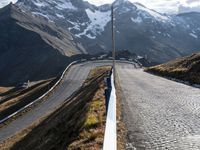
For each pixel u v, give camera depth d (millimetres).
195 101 26297
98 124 16594
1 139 44125
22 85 137375
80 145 13594
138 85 43781
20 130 46375
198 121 17875
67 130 22938
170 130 15812
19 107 76438
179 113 20656
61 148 16969
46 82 103250
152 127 16641
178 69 63594
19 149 32938
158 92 34281
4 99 98125
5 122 55094
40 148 24734
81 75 100812
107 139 8492
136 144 13406
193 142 13445
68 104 46156
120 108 23344
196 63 57656
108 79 23141
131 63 137125
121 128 16484
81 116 22703
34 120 51469
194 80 45156
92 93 35812
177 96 30234
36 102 66750
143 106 24203
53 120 38094
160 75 68625
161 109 22484
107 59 155000
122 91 35688
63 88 81000
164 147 12812
